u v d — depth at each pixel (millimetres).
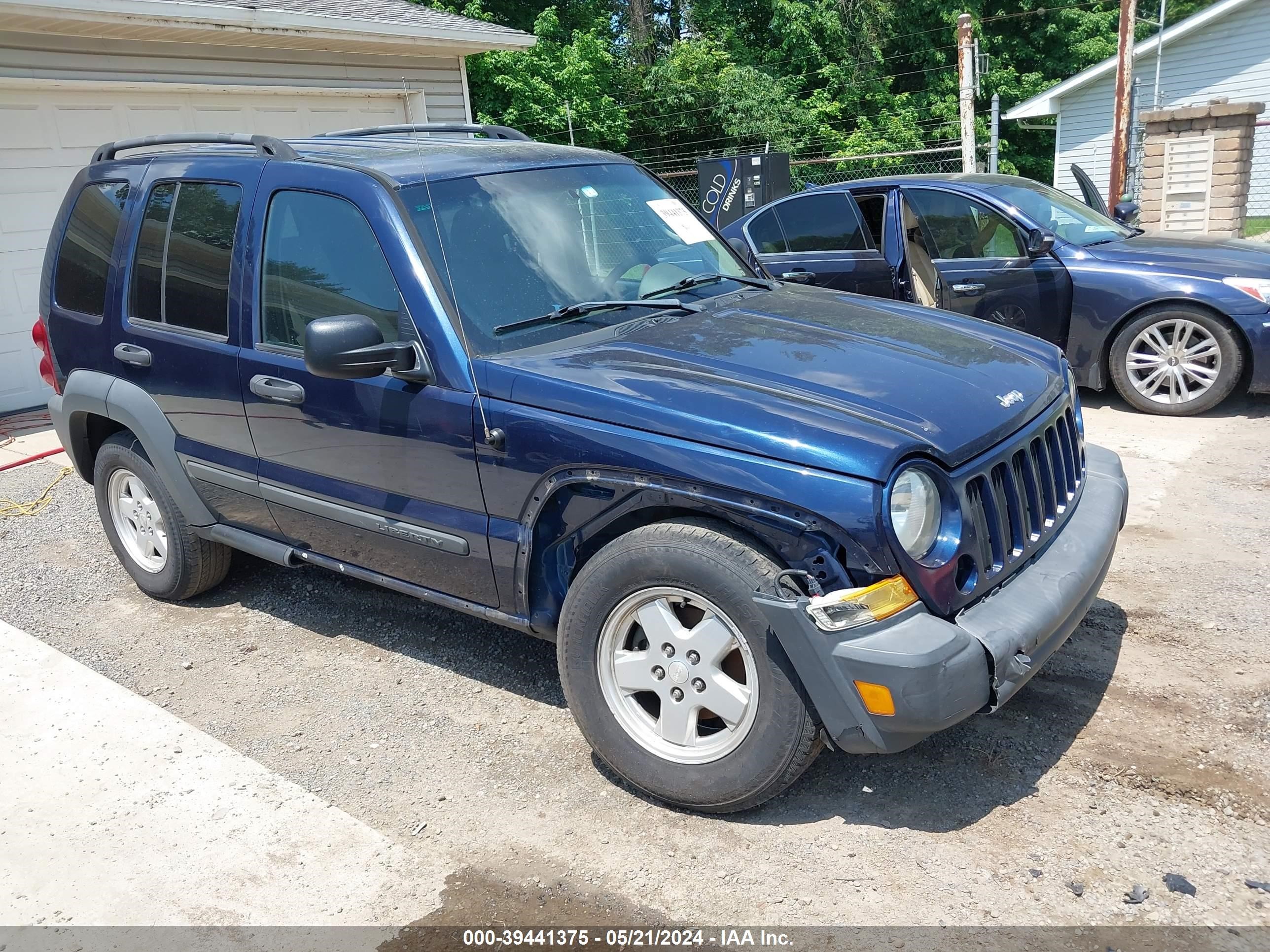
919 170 24297
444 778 3260
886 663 2469
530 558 3119
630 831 2939
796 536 2615
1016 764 3129
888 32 28125
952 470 2695
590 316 3426
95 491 4848
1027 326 7184
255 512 4016
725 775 2807
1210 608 4043
